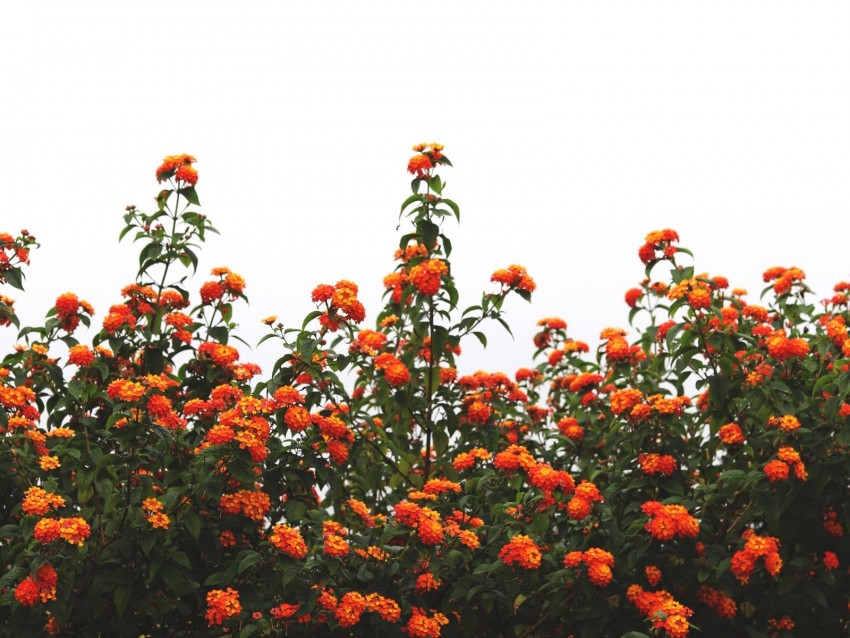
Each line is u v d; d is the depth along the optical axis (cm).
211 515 505
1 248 571
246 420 472
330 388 582
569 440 653
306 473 520
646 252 597
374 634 483
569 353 769
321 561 467
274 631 469
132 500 478
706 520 576
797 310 696
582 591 525
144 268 635
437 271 612
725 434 575
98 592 477
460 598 526
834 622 591
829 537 594
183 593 474
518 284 621
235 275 645
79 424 572
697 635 567
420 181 629
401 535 499
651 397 564
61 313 605
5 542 527
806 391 605
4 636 460
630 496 574
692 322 602
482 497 555
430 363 656
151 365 613
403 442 672
